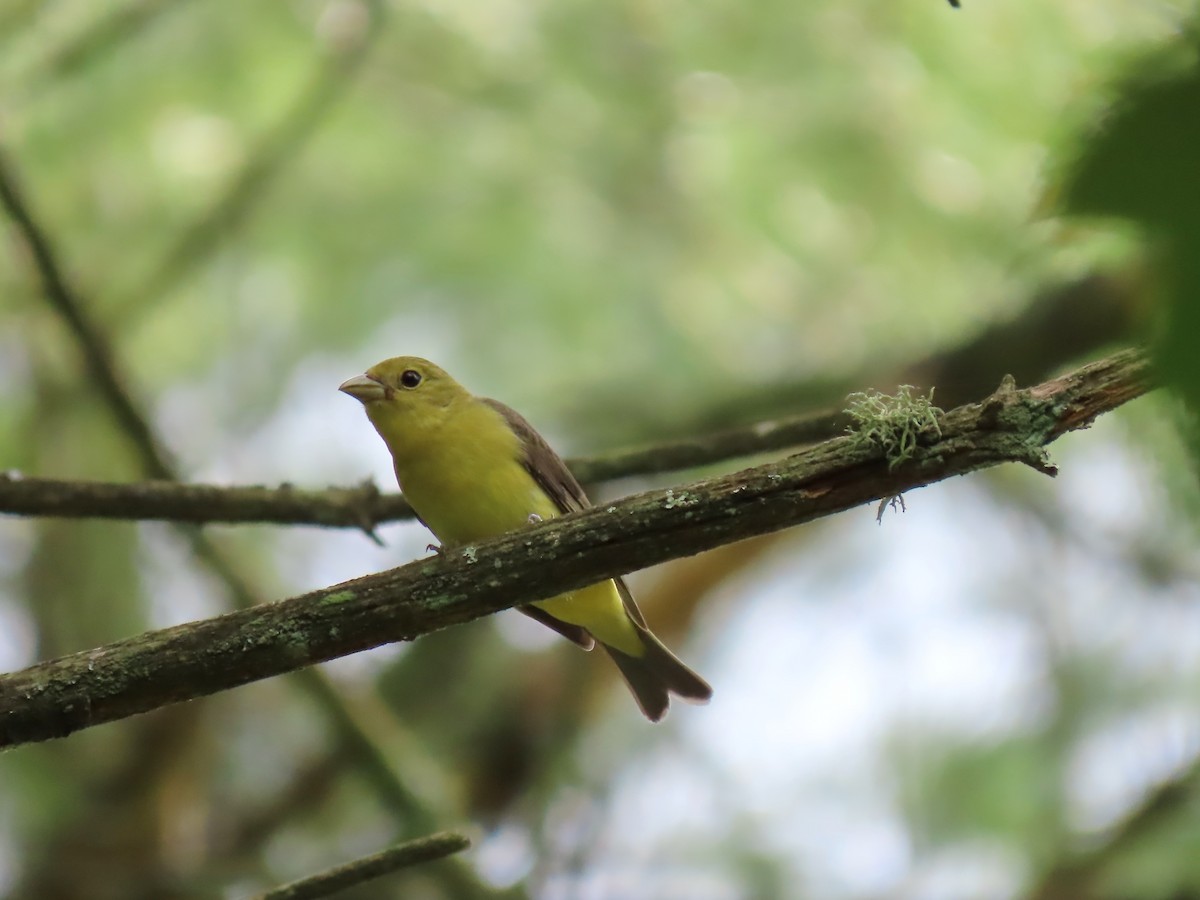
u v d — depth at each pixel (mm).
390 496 8273
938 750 11828
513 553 5301
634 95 12438
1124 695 11445
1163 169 1397
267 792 12016
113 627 12234
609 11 12375
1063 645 12141
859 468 5156
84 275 11977
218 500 7926
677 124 12438
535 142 12648
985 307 11102
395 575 5320
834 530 13508
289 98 12172
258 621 5207
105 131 12062
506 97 12594
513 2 12453
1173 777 10203
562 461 8195
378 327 12508
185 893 10977
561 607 8094
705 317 12734
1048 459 5027
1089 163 1433
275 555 12328
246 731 12406
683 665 8656
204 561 10703
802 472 5184
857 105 12086
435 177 12586
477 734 12109
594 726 12312
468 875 10133
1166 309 1383
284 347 12711
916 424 5086
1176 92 1396
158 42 11852
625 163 12562
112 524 12305
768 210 12422
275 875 11141
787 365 12531
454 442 7758
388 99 12602
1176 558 12008
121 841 11148
